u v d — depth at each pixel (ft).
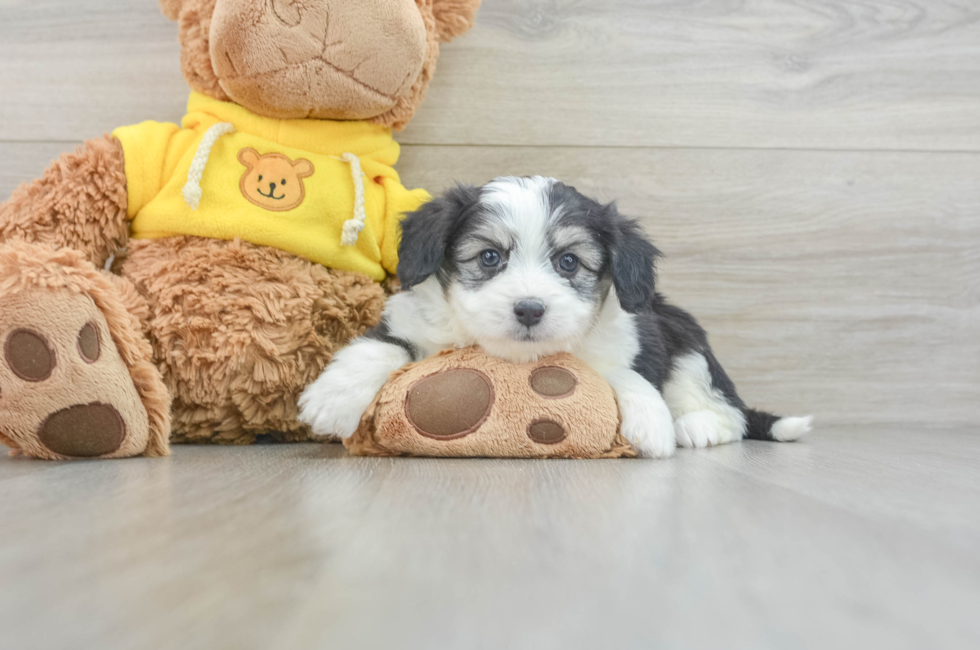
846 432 8.09
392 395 5.32
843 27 8.59
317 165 6.83
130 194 6.42
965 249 8.75
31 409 4.89
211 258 6.30
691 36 8.48
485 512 3.23
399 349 5.87
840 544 2.77
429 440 5.26
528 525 2.98
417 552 2.55
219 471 4.50
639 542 2.73
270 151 6.72
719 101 8.54
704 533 2.89
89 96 8.02
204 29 6.54
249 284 6.30
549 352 5.78
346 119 7.04
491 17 8.29
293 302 6.31
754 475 4.53
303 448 6.13
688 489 3.91
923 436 7.64
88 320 5.10
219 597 2.06
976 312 8.77
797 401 8.68
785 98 8.58
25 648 1.70
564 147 8.43
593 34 8.39
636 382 5.90
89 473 4.39
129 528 2.85
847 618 1.99
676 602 2.09
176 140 6.68
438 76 8.27
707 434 6.56
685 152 8.54
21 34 7.93
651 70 8.46
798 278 8.66
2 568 2.31
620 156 8.49
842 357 8.70
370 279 6.99
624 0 8.39
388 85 6.66
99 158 6.31
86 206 6.26
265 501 3.43
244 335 6.15
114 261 6.67
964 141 8.73
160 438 5.41
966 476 4.58
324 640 1.77
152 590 2.11
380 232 7.21
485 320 5.57
